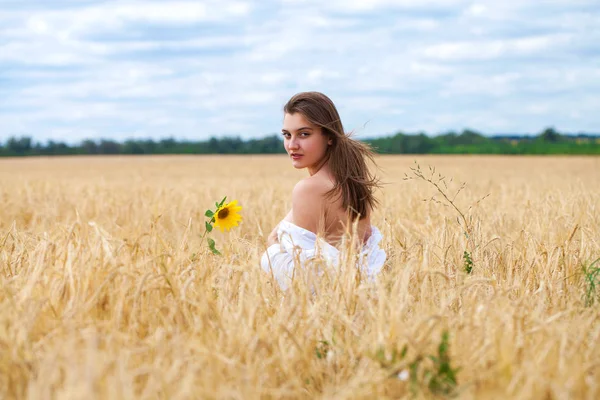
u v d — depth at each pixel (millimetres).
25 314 2766
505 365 2420
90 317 2922
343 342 2898
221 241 6066
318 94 3967
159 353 2465
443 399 2389
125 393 2123
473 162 43781
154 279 3322
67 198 10328
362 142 4117
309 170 4188
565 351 2535
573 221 5801
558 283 3936
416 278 3717
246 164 43281
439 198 9234
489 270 4188
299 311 3094
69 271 3182
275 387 2512
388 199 9039
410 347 2568
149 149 86375
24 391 2418
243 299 3043
